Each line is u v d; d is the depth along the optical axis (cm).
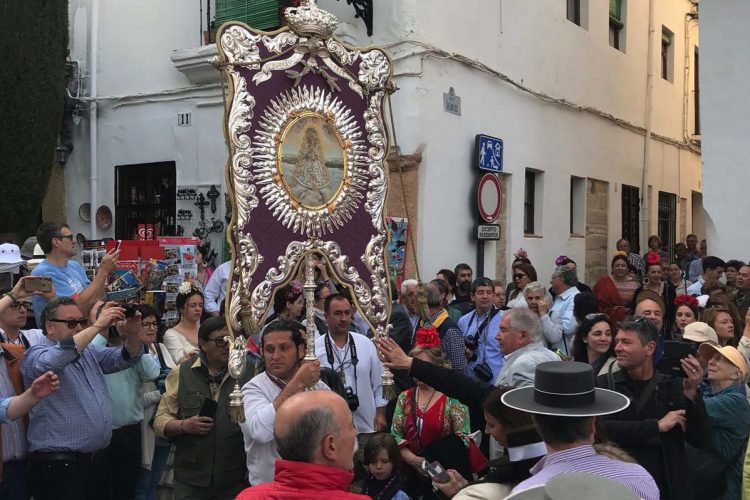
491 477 317
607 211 1472
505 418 315
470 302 873
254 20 1045
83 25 1245
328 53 458
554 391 283
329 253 458
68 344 441
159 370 552
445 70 999
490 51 1097
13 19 987
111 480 539
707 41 1031
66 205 1263
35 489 468
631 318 420
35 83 1009
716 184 1030
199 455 454
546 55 1246
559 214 1291
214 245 1111
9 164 994
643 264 1345
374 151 481
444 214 994
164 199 1188
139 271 776
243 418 403
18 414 418
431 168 970
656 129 1698
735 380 442
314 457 260
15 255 749
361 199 476
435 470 432
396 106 957
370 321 475
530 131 1200
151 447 554
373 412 541
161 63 1171
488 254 1102
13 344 482
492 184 1070
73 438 466
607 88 1462
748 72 1006
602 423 361
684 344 416
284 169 439
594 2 1416
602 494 196
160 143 1173
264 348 419
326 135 459
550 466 273
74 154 1254
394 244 920
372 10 973
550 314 774
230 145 419
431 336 498
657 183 1708
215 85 1113
